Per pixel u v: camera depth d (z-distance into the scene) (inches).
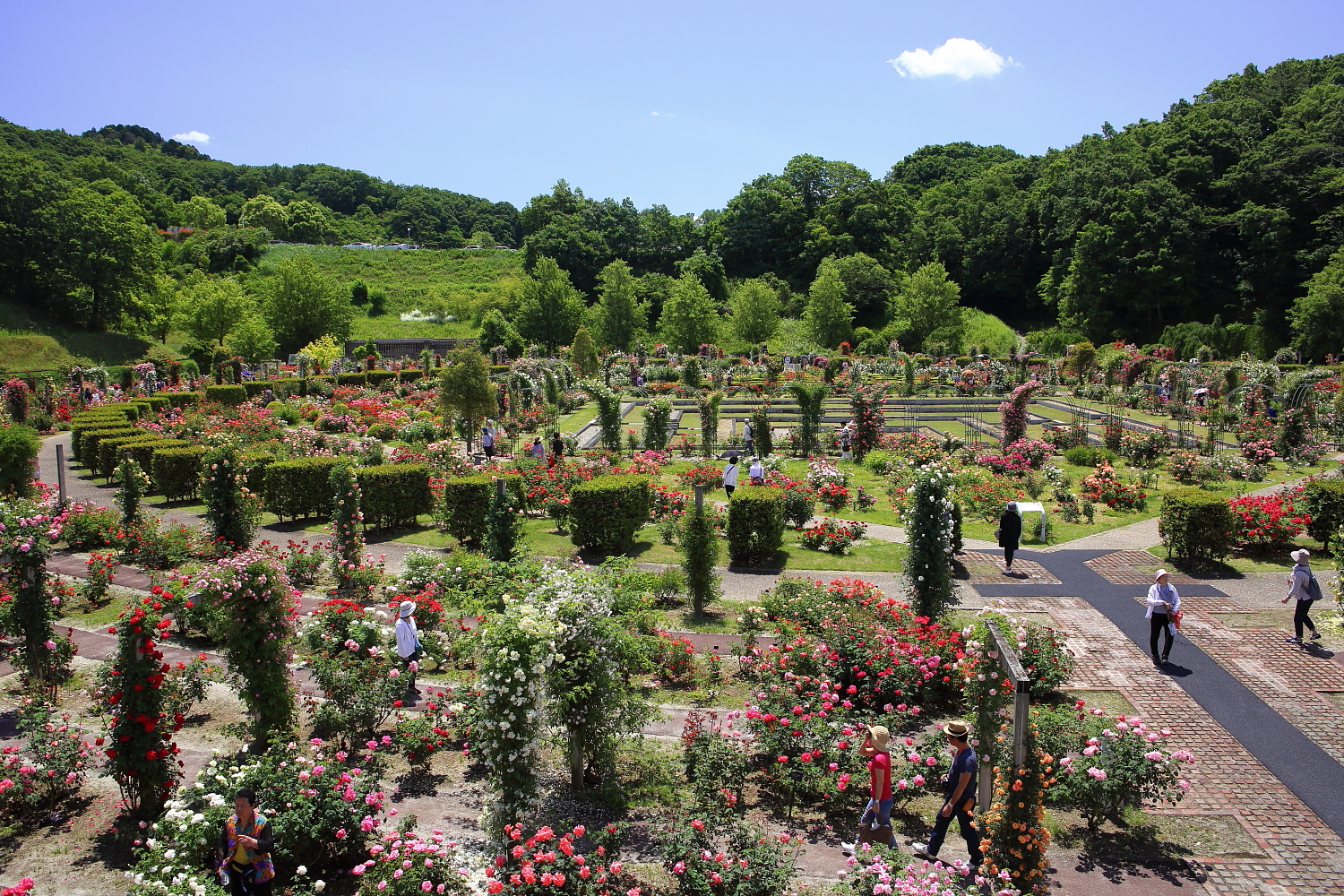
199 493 845.2
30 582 391.5
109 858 284.4
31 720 326.6
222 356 1936.5
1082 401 1552.7
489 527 592.7
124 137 6314.0
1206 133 2672.2
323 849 275.9
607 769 336.2
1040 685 407.8
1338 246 2287.2
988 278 3292.3
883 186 3745.1
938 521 482.3
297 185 5713.6
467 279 3575.3
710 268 3489.2
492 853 285.6
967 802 285.1
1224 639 484.7
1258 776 351.6
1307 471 901.8
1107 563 627.8
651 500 765.3
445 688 420.5
